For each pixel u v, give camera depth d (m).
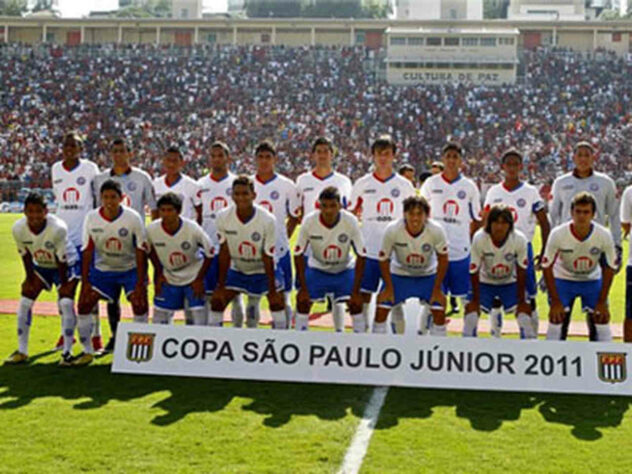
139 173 8.18
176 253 7.01
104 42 54.38
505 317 10.01
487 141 42.09
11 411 5.60
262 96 46.91
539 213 8.04
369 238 7.75
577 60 49.62
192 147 41.25
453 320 9.89
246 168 38.22
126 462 4.62
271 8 64.12
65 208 8.12
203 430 5.21
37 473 4.45
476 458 4.74
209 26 53.75
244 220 6.91
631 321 7.26
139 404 5.80
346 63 49.75
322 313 10.20
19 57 49.75
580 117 44.31
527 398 6.09
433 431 5.25
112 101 46.25
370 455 4.77
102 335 8.41
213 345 6.53
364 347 6.40
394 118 44.34
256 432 5.19
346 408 5.76
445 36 47.91
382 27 52.25
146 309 7.18
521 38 52.22
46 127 43.44
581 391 6.14
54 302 10.54
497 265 7.00
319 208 7.22
